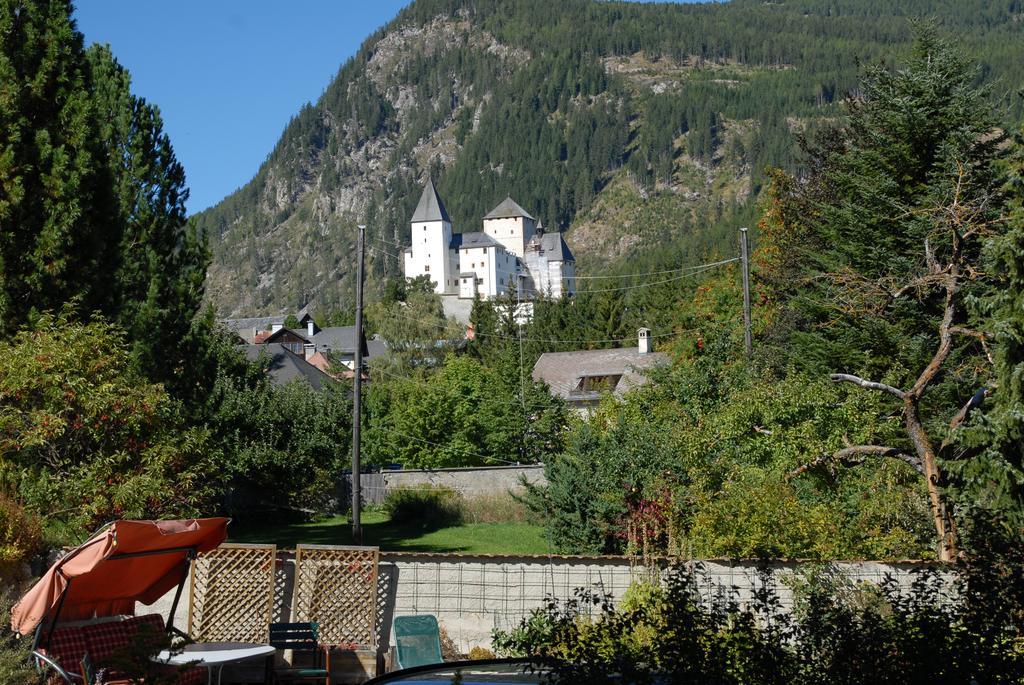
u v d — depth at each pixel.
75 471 15.77
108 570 10.98
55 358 16.17
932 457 18.38
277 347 69.69
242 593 14.59
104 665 9.95
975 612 8.06
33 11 18.92
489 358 85.94
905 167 29.44
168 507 17.28
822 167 37.25
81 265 18.75
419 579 15.19
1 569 12.94
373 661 14.57
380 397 56.16
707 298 47.53
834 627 8.12
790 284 36.47
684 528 18.59
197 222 27.36
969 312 23.47
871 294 26.45
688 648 7.57
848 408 21.66
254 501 42.31
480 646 15.02
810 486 20.27
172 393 25.64
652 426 23.77
